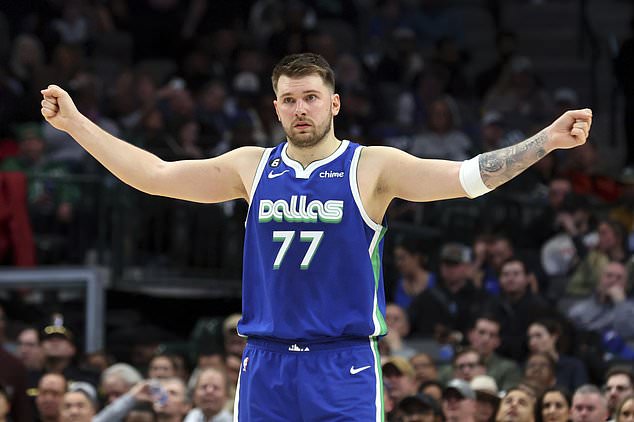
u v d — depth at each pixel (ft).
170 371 98.22
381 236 47.88
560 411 82.58
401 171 47.39
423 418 80.79
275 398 47.50
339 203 47.26
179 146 134.41
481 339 100.12
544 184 138.00
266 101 147.02
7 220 122.72
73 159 135.64
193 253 128.77
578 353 102.78
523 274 108.06
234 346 102.42
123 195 127.95
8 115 141.69
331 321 46.96
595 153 146.72
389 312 106.52
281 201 47.67
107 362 107.34
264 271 47.70
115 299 130.21
